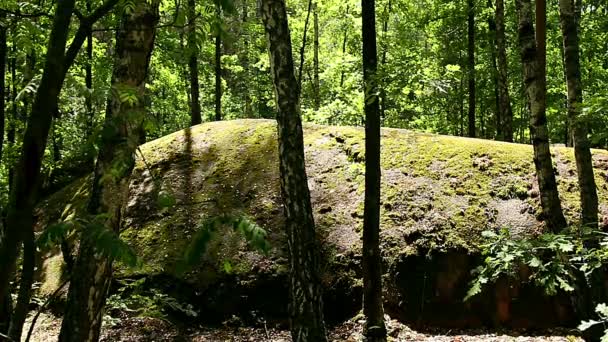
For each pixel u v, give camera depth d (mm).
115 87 2174
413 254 8312
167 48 13664
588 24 13742
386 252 8414
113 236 1821
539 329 7750
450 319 7945
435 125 19844
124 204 4016
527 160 9852
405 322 7938
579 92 5336
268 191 9938
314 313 5344
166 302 4930
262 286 8477
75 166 13805
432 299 8062
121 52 3947
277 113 5523
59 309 8570
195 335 8000
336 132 11250
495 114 19000
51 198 12180
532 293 7883
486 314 7918
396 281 8172
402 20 16078
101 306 3963
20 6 3084
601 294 4852
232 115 24547
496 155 10000
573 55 5371
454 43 17156
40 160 1721
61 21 1741
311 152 10820
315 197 9750
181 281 8617
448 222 8703
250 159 10711
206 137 11547
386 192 9391
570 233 4395
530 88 5828
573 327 7691
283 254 8766
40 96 1716
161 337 7836
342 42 21422
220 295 8469
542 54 5773
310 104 19234
